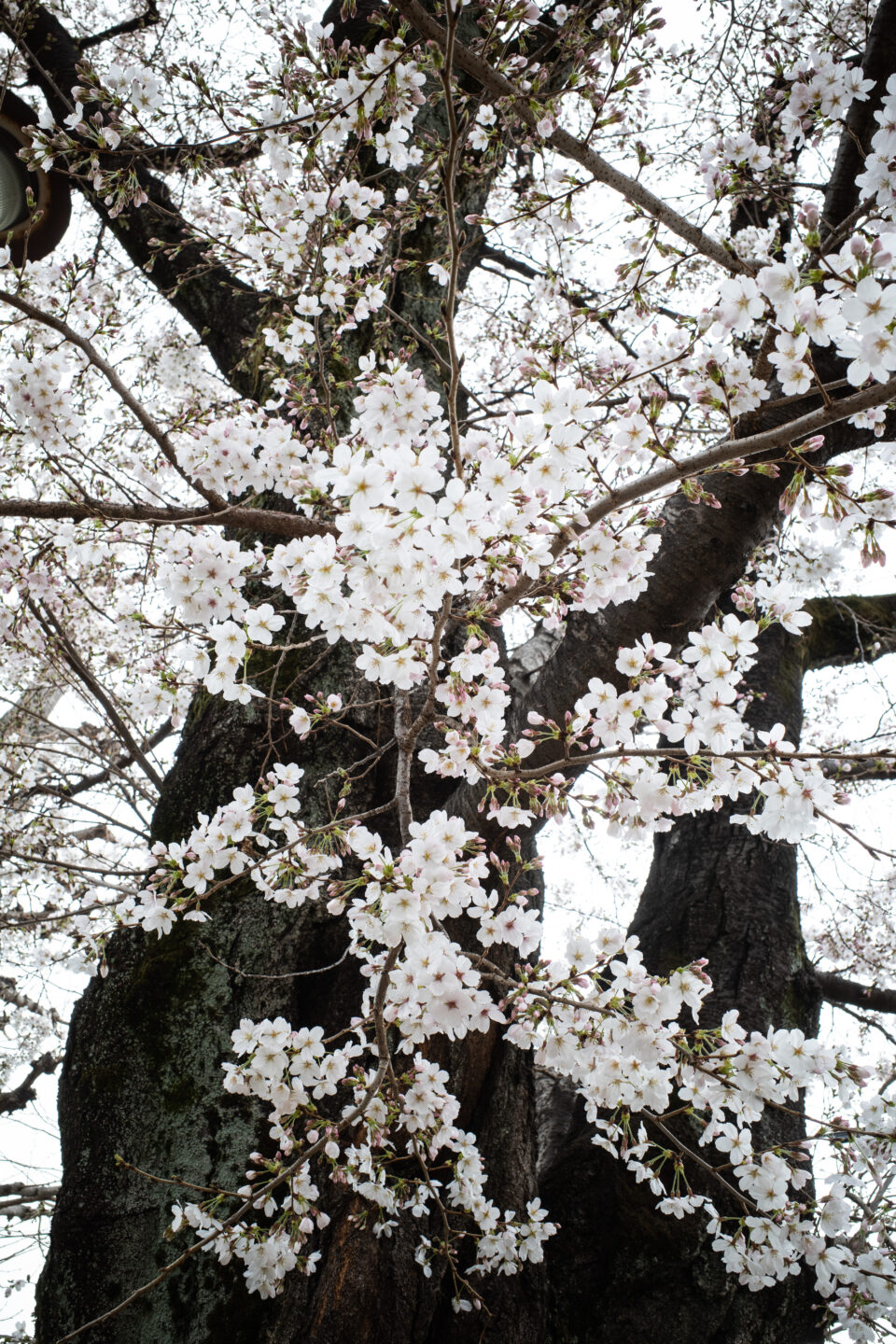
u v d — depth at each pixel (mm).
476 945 1376
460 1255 1231
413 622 955
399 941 981
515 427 942
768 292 828
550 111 1181
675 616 1306
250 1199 1082
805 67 1354
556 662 1364
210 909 1355
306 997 1321
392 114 1288
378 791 1489
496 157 1512
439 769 1133
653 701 1053
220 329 2332
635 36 1168
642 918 1725
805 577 1566
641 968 1051
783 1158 1159
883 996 1925
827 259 817
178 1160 1195
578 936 1095
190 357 2480
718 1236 1247
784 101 1651
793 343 844
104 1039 1291
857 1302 1225
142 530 1312
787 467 1296
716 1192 1339
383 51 1196
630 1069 1090
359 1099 1162
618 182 1242
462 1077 1296
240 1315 1117
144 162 1731
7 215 1578
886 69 1458
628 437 1066
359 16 2178
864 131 1465
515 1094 1354
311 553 980
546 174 1332
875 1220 1351
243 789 1141
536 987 1053
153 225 2385
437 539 880
